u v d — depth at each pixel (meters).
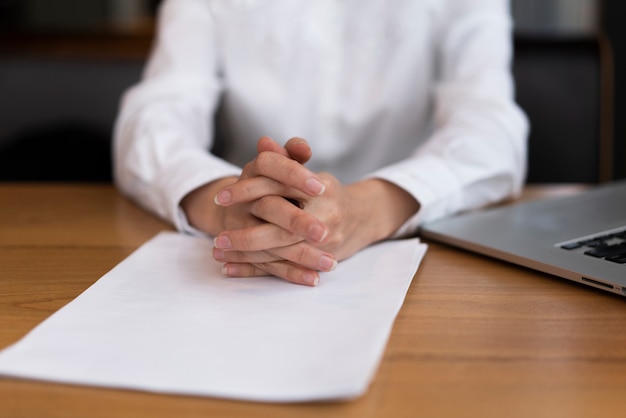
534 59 1.21
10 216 0.71
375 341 0.37
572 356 0.37
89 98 1.22
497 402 0.32
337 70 0.97
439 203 0.65
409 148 1.01
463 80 0.91
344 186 0.61
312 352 0.36
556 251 0.54
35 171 1.23
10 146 1.22
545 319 0.43
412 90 0.98
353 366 0.34
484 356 0.37
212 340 0.38
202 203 0.63
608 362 0.37
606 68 1.21
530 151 1.21
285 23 0.97
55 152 1.23
